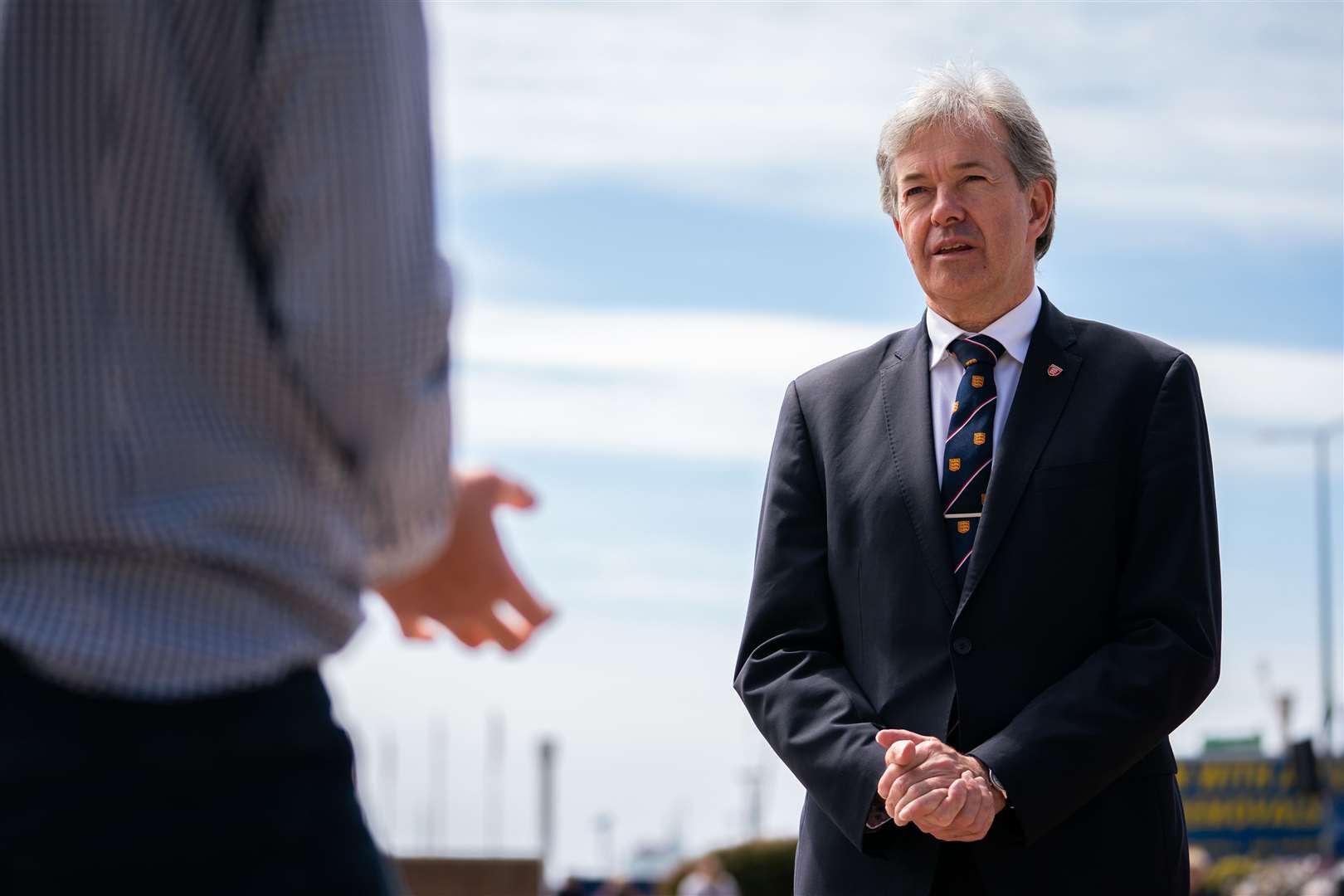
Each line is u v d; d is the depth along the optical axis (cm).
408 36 160
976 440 362
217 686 147
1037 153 380
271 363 153
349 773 158
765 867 3066
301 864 150
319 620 156
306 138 152
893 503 362
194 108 154
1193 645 339
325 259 152
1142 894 337
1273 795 4041
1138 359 363
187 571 149
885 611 357
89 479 147
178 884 144
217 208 153
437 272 160
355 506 161
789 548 378
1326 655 3173
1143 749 332
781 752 354
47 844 141
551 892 2344
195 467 150
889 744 323
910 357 381
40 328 149
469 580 184
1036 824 322
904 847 339
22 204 150
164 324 152
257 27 155
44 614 144
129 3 151
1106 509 350
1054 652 344
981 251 371
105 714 144
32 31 150
